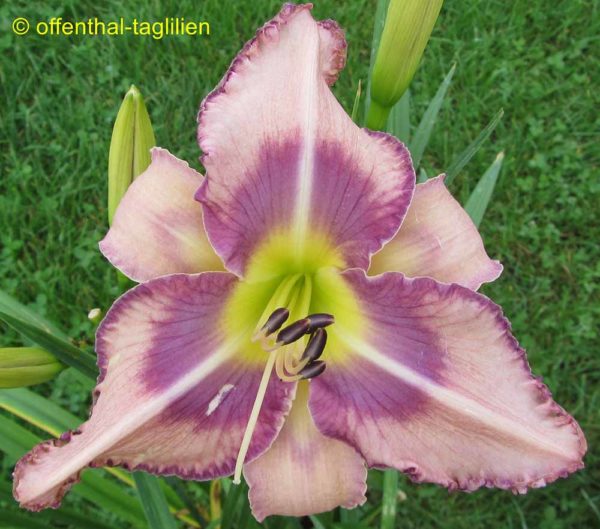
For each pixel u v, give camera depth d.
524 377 0.17
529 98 0.55
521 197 0.52
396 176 0.19
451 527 0.42
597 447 0.44
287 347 0.20
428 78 0.54
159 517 0.24
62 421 0.30
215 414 0.19
